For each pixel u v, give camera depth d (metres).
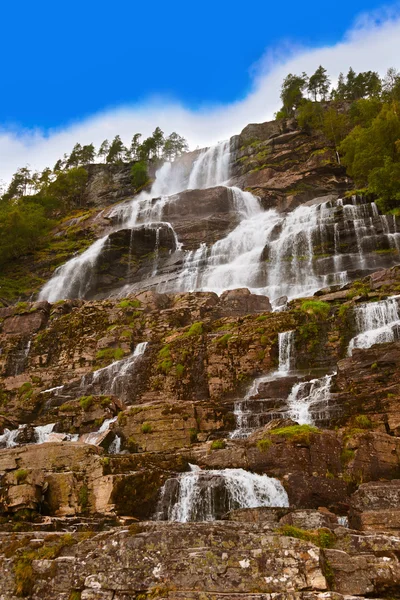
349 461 19.33
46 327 49.19
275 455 19.27
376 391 24.17
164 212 76.06
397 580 10.89
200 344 35.09
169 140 120.31
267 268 54.03
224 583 10.77
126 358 37.53
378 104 83.94
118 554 11.59
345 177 79.06
